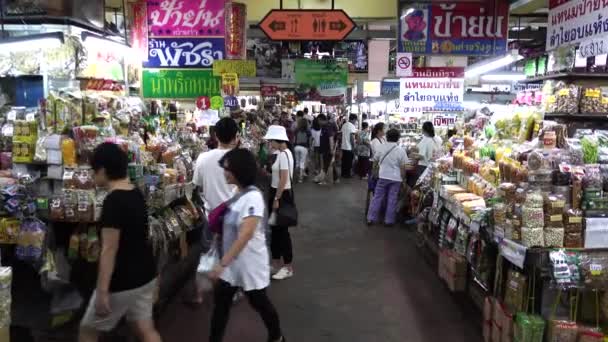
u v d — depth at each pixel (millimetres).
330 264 6105
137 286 2910
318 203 10273
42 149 3635
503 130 4637
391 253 6598
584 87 4301
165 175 4477
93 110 3924
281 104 21984
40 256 3588
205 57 6242
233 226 3232
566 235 3221
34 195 3680
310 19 6254
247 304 4762
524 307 3404
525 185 3336
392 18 7973
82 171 3592
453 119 10359
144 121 4941
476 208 4137
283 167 5324
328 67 12820
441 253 5316
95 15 4520
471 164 4859
